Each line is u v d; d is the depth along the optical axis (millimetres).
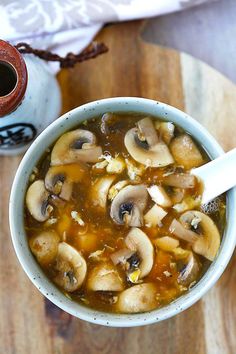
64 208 499
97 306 487
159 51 574
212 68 568
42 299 538
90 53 557
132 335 533
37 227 500
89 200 497
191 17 603
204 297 535
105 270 486
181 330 533
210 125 560
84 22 575
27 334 535
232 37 603
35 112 531
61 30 578
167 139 501
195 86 566
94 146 500
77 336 534
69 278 487
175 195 495
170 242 488
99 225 495
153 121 505
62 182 499
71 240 494
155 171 498
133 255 487
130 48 576
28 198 498
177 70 570
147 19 592
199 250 488
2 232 548
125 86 571
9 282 541
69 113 494
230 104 562
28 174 498
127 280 487
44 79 535
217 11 608
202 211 496
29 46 537
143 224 492
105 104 495
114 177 498
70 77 571
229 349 531
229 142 556
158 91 569
